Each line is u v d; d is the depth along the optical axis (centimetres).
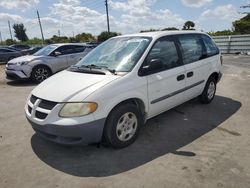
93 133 356
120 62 423
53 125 349
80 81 386
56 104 354
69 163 363
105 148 399
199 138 429
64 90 370
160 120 511
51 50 1059
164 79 443
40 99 374
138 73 405
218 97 673
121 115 381
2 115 595
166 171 333
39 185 316
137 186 305
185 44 514
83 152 390
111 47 476
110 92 364
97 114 353
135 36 477
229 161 353
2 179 331
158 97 439
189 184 304
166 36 475
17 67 981
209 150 386
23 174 341
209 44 598
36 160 375
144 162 357
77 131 346
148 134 448
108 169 343
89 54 501
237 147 394
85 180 321
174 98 477
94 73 411
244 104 608
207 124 489
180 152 382
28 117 388
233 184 302
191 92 526
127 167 346
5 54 2183
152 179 317
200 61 544
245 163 347
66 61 1071
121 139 392
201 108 579
